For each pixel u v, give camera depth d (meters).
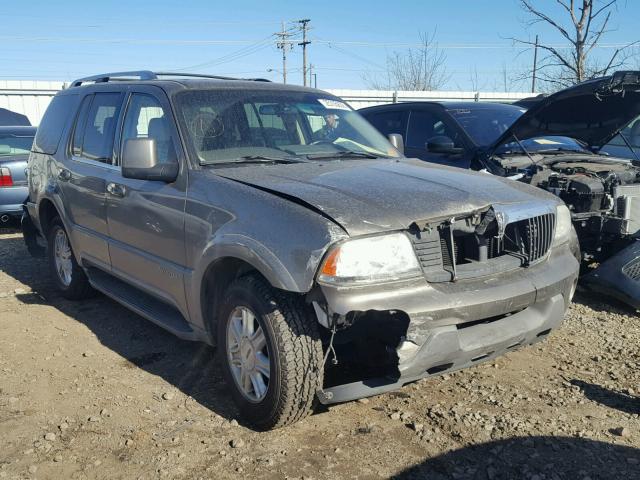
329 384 3.93
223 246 3.53
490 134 7.16
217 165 4.07
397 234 3.25
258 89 4.77
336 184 3.66
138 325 5.38
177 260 4.08
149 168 4.04
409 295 3.19
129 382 4.23
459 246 3.62
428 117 7.76
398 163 4.47
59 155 5.81
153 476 3.13
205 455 3.31
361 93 22.84
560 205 4.12
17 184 9.26
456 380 4.16
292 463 3.22
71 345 4.92
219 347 3.79
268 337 3.31
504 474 3.10
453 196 3.59
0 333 5.20
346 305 3.06
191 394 4.04
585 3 15.46
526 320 3.65
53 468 3.21
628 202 5.76
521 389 4.02
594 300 5.89
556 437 3.43
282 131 4.55
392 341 3.26
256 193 3.57
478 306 3.33
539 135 6.66
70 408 3.86
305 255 3.12
